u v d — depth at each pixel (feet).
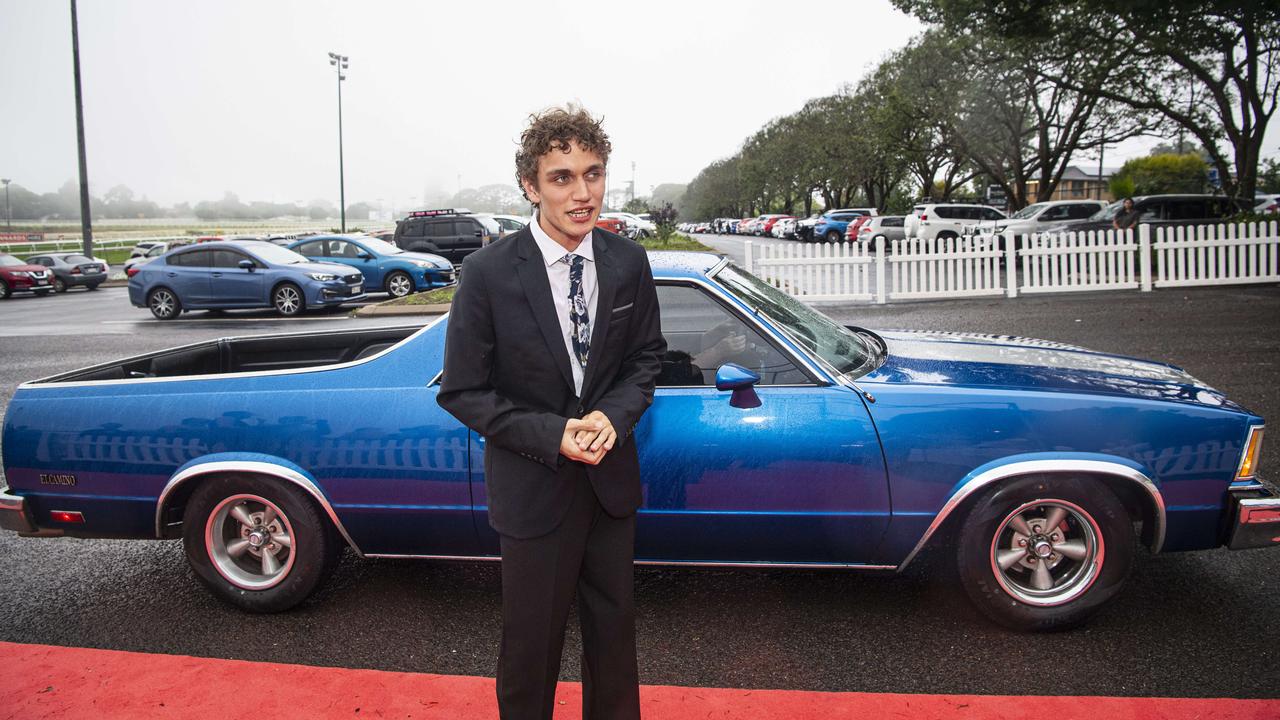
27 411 11.53
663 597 11.80
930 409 10.03
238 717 8.84
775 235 164.04
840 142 173.06
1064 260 46.70
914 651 10.06
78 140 95.20
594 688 6.95
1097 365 11.88
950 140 123.44
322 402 10.84
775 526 10.29
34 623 11.41
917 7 90.17
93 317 56.65
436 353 10.85
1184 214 65.77
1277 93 76.59
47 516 11.59
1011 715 8.53
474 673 9.84
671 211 118.11
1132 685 9.12
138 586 12.62
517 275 6.27
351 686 9.40
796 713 8.68
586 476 6.47
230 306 52.65
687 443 10.21
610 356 6.51
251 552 11.44
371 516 10.86
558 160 5.95
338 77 150.00
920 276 46.80
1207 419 10.03
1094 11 66.03
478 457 10.44
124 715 8.92
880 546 10.35
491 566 13.00
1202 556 12.53
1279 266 46.29
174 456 11.11
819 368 10.32
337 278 53.06
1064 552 10.27
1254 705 8.56
